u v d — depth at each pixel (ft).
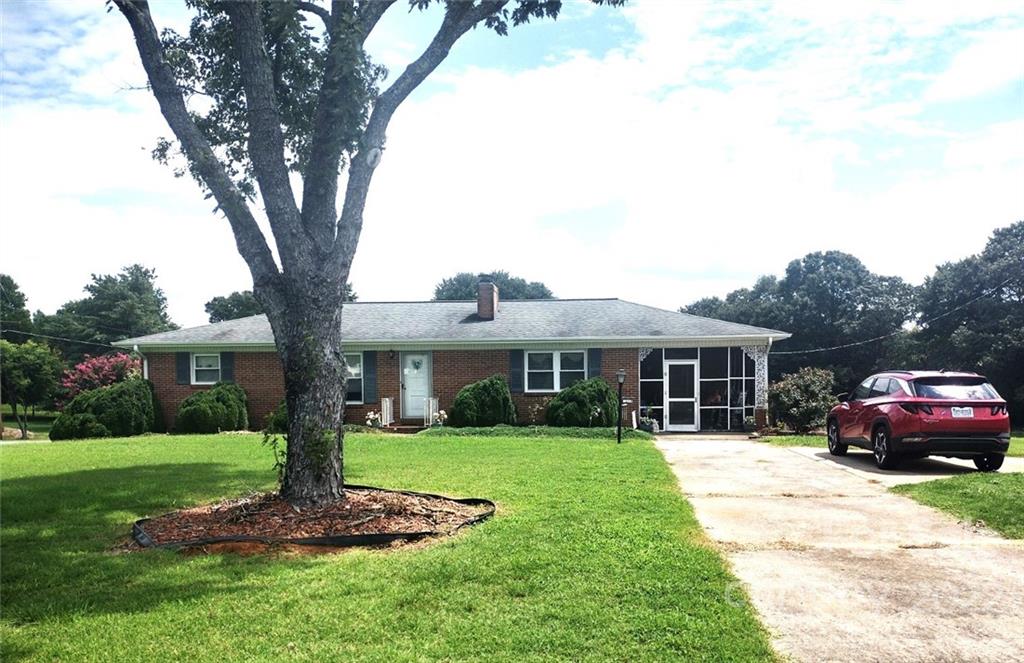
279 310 24.36
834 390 130.31
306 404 24.08
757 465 38.96
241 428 69.92
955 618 14.46
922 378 36.45
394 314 80.64
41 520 24.88
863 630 13.79
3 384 123.85
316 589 16.11
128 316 185.37
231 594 15.93
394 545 20.48
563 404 64.95
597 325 73.67
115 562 18.90
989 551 19.65
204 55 30.40
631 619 13.97
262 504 24.09
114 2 23.38
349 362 73.61
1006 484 27.25
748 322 156.46
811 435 61.05
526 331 72.74
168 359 73.67
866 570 17.79
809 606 15.12
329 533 21.53
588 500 26.09
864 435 39.42
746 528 22.70
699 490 30.22
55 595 16.21
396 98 25.82
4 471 37.32
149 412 69.21
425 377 73.00
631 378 70.74
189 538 21.49
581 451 44.19
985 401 34.99
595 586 15.89
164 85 24.20
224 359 73.05
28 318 178.91
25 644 13.21
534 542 19.57
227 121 30.83
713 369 70.85
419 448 46.50
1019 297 118.83
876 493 29.37
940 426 34.71
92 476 34.71
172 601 15.57
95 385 118.83
